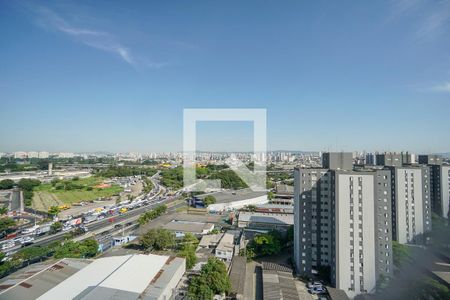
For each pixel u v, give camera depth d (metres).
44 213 150.88
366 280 68.38
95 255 90.38
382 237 71.69
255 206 150.12
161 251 93.94
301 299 65.81
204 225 123.50
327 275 75.69
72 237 111.75
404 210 99.25
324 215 78.44
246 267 83.94
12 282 59.88
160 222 133.25
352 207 69.69
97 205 175.12
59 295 53.16
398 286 68.00
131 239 106.94
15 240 104.56
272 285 68.38
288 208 146.38
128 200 189.62
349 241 69.50
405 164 116.00
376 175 69.94
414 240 98.31
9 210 158.12
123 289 55.41
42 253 86.00
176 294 63.94
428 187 99.94
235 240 102.12
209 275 64.00
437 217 105.38
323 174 79.44
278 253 95.12
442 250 89.12
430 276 71.62
